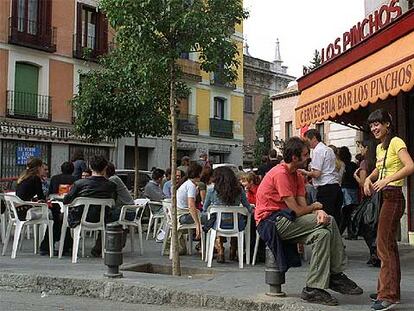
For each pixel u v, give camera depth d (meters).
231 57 8.06
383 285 5.62
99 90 18.48
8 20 25.27
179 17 7.52
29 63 26.22
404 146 5.61
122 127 18.61
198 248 10.41
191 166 10.26
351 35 10.19
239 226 8.48
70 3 27.94
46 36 26.64
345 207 11.46
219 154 37.38
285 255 6.18
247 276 7.62
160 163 32.41
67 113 27.61
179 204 9.59
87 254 9.64
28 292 7.31
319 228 5.91
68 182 10.91
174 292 6.64
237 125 38.16
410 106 11.38
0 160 24.69
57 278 7.25
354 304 5.88
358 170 10.12
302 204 6.19
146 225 14.13
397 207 5.61
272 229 6.08
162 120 18.61
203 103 35.50
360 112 12.77
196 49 7.96
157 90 8.72
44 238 9.52
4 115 24.95
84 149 28.42
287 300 6.05
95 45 29.17
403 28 7.75
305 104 11.39
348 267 8.41
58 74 27.36
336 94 9.73
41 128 26.23
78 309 6.38
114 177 9.64
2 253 9.49
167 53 7.79
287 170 6.15
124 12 7.52
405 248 10.59
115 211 9.53
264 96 46.22
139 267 8.40
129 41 7.85
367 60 8.85
